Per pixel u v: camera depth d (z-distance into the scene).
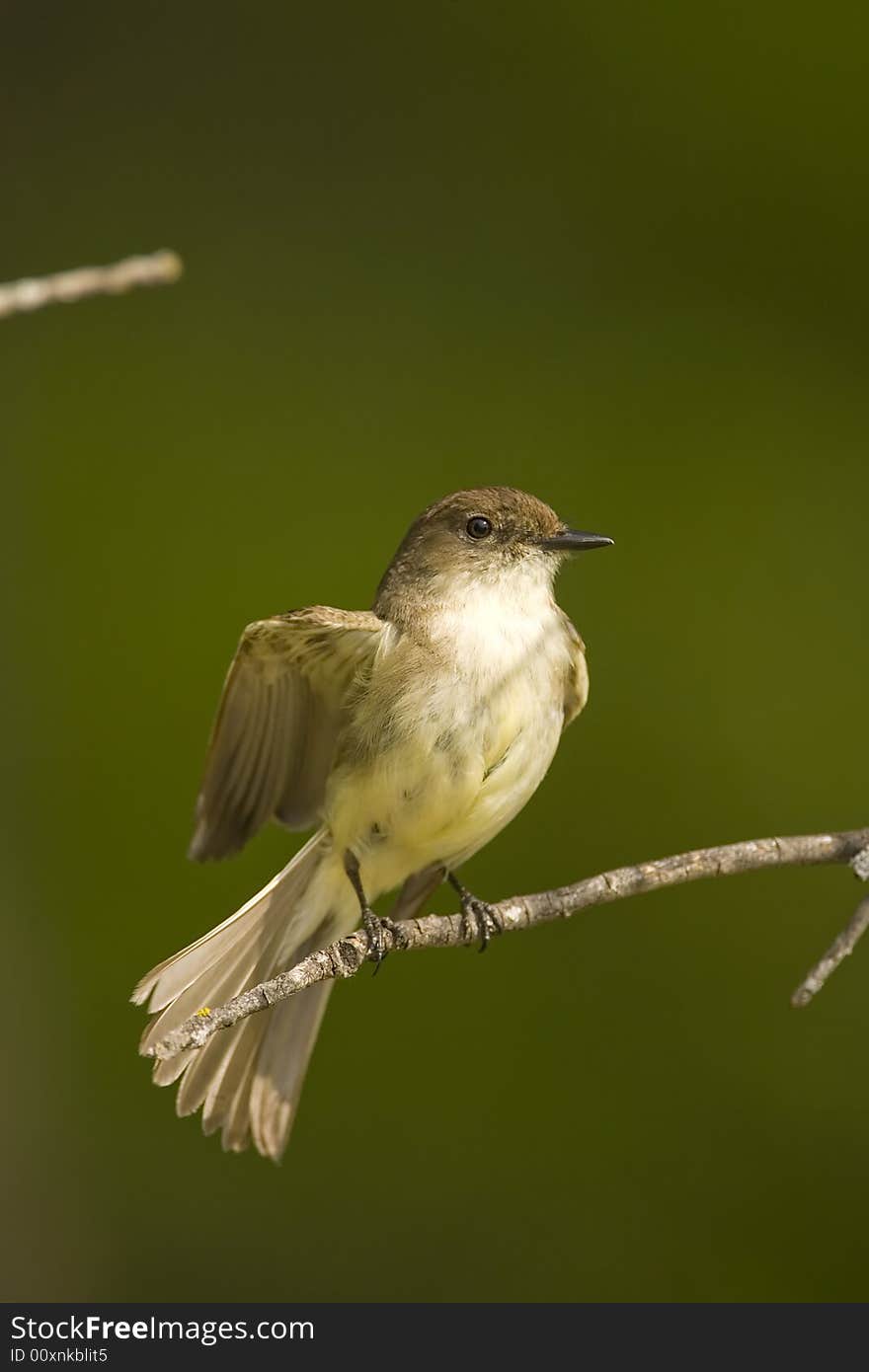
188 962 7.70
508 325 13.02
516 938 11.38
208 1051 7.87
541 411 12.77
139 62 13.76
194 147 13.56
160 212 13.37
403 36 13.69
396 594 8.44
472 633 8.20
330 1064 11.25
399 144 13.50
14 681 11.91
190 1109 7.83
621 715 11.90
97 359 12.77
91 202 13.39
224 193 13.42
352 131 13.55
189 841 11.51
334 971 6.57
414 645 8.12
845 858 7.25
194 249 13.25
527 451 12.65
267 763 8.48
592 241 13.20
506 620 8.33
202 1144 11.27
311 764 8.51
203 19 13.84
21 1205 11.08
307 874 8.25
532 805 11.63
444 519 8.56
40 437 12.52
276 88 13.70
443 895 11.42
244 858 11.40
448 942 7.39
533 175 13.34
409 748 7.96
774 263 13.09
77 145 13.55
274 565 12.20
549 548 8.55
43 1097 11.23
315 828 8.58
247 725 8.35
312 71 13.70
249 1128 8.02
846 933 6.33
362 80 13.66
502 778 8.12
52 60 13.68
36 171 13.46
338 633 7.96
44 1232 11.08
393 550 12.28
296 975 6.44
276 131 13.59
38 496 12.36
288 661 8.10
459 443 12.67
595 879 7.40
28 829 11.60
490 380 12.86
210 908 11.37
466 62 13.59
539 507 8.64
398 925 7.36
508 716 8.09
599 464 12.62
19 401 12.59
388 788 8.00
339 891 8.32
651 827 11.62
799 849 7.29
